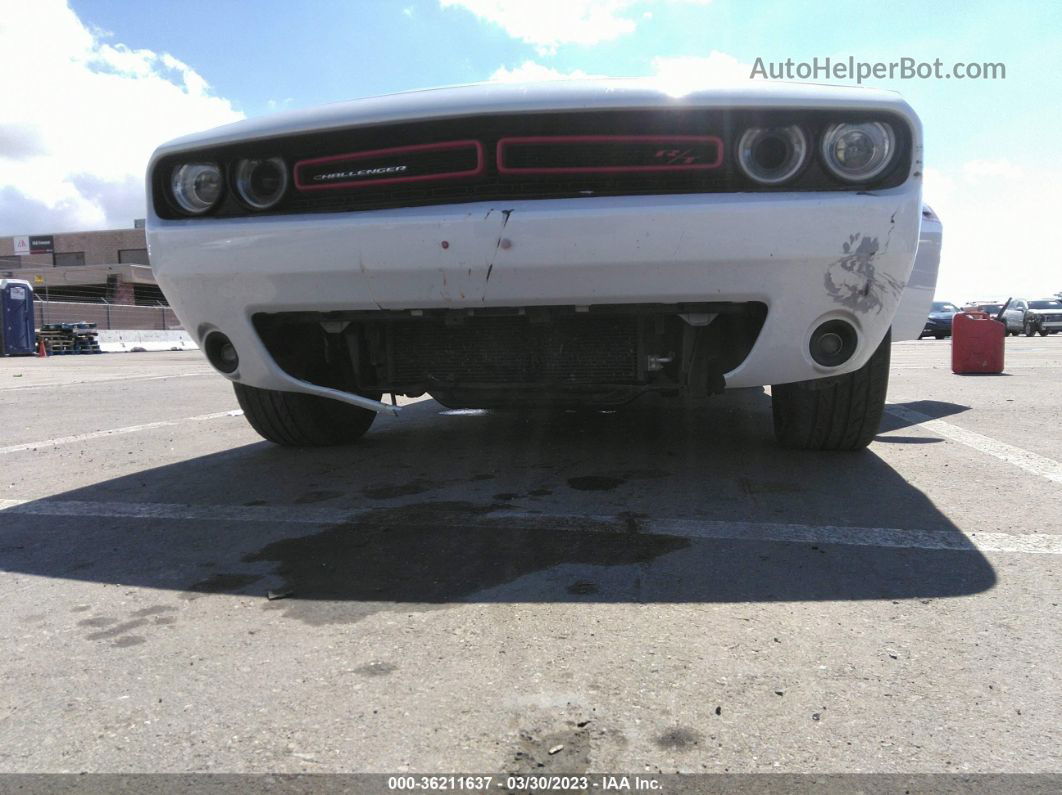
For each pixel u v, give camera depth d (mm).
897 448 3691
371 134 2578
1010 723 1331
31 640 1732
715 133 2410
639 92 2406
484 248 2457
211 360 3090
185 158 2789
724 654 1587
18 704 1457
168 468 3584
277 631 1748
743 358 2803
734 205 2355
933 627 1703
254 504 2863
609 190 2465
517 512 2643
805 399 3207
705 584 1963
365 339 3176
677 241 2373
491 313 2678
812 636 1665
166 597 1975
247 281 2738
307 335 3174
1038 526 2410
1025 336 28078
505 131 2477
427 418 4918
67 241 54469
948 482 2979
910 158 2395
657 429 4273
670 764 1229
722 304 2561
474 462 3496
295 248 2627
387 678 1517
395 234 2512
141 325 31875
